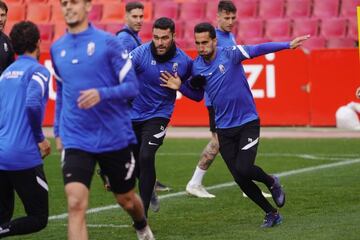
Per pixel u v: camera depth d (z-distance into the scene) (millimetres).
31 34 17984
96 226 22172
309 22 53062
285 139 40969
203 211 24266
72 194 16547
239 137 21922
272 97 44844
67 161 16875
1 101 18016
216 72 21688
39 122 17766
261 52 21391
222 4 26516
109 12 56562
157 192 28078
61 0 16922
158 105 22891
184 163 34531
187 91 22844
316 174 30812
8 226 17984
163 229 21625
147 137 22547
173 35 22641
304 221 22078
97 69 16906
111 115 17109
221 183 29750
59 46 17203
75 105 17031
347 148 37844
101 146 17047
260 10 54562
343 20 52781
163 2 55969
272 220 21531
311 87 44406
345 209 23719
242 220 22672
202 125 45750
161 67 22641
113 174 17531
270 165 33344
